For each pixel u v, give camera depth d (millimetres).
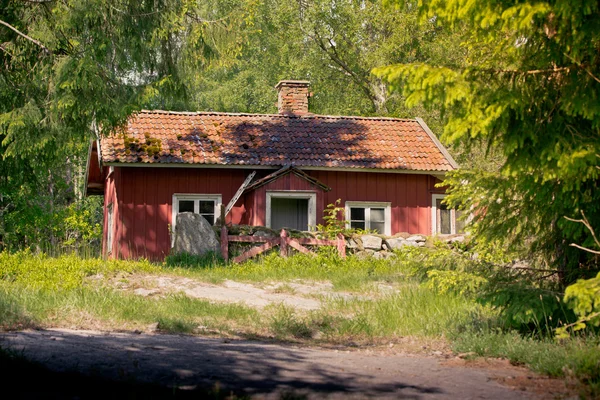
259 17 38438
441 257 10031
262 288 14719
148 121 23172
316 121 25031
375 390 6336
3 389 5613
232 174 22344
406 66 7066
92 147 24266
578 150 6949
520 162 7395
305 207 23141
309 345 9562
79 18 16516
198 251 18438
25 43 17453
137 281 14398
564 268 9102
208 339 9461
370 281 15586
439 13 7410
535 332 8992
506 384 6730
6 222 31656
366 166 22547
